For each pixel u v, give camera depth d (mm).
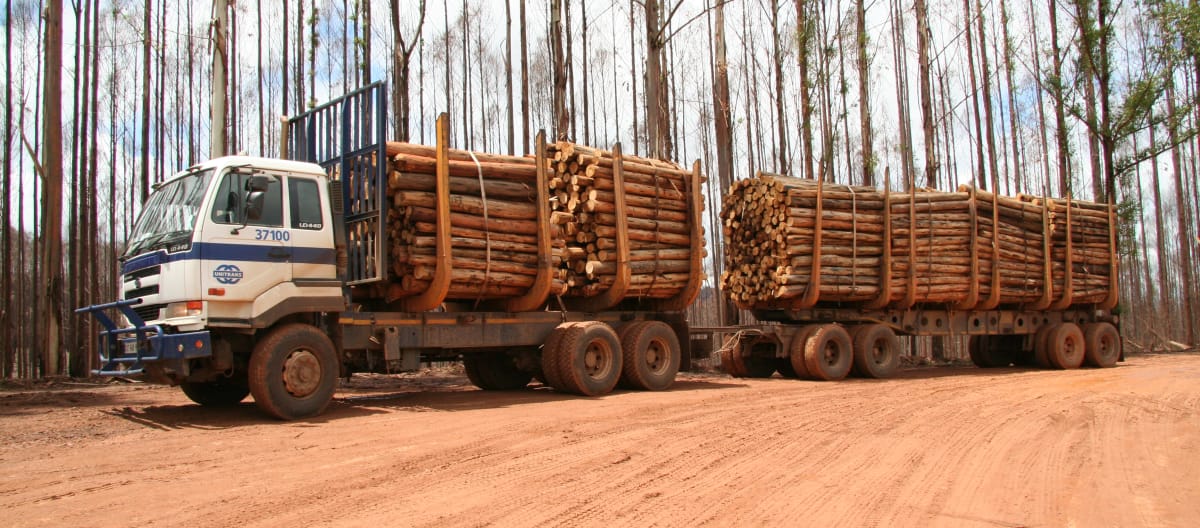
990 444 7496
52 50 15391
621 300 12719
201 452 6863
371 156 10258
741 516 4891
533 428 8148
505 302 11969
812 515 4934
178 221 8953
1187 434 8125
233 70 24719
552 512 4926
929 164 24156
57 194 15547
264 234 9086
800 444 7371
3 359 20172
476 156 11273
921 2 24922
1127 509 5176
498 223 11148
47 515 4840
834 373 14797
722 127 20641
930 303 17016
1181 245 34188
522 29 23938
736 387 13117
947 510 5109
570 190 12375
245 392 10672
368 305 11094
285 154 11578
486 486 5609
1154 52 23844
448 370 18422
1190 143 39156
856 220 15562
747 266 15930
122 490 5457
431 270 10391
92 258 21516
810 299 15047
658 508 5055
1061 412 9727
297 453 6797
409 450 6926
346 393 12617
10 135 20531
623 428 8203
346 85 25453
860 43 24516
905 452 7039
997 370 18219
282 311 9109
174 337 8469
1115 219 20125
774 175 15805
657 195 12922
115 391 12961
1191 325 33406
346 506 5039
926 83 24484
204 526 4598
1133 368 18141
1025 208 18016
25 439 7711
